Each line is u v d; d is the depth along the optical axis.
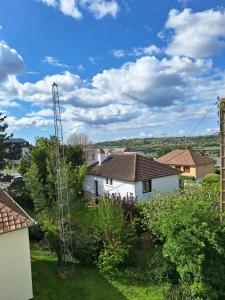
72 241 17.38
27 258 12.99
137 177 30.03
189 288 13.22
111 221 17.03
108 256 16.14
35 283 14.98
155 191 31.19
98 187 35.50
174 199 18.73
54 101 17.19
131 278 15.49
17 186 31.70
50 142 31.66
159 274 14.95
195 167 46.06
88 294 14.13
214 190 21.47
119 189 31.97
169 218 13.91
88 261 16.97
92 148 67.69
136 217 19.81
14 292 12.70
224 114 16.38
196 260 12.63
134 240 17.80
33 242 20.75
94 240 17.31
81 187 36.12
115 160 36.12
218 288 13.02
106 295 14.04
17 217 12.88
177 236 13.14
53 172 25.44
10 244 12.51
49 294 14.05
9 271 12.54
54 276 15.88
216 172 48.09
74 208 27.45
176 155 50.38
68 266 16.62
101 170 35.44
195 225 13.09
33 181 25.98
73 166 35.91
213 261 13.02
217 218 14.37
